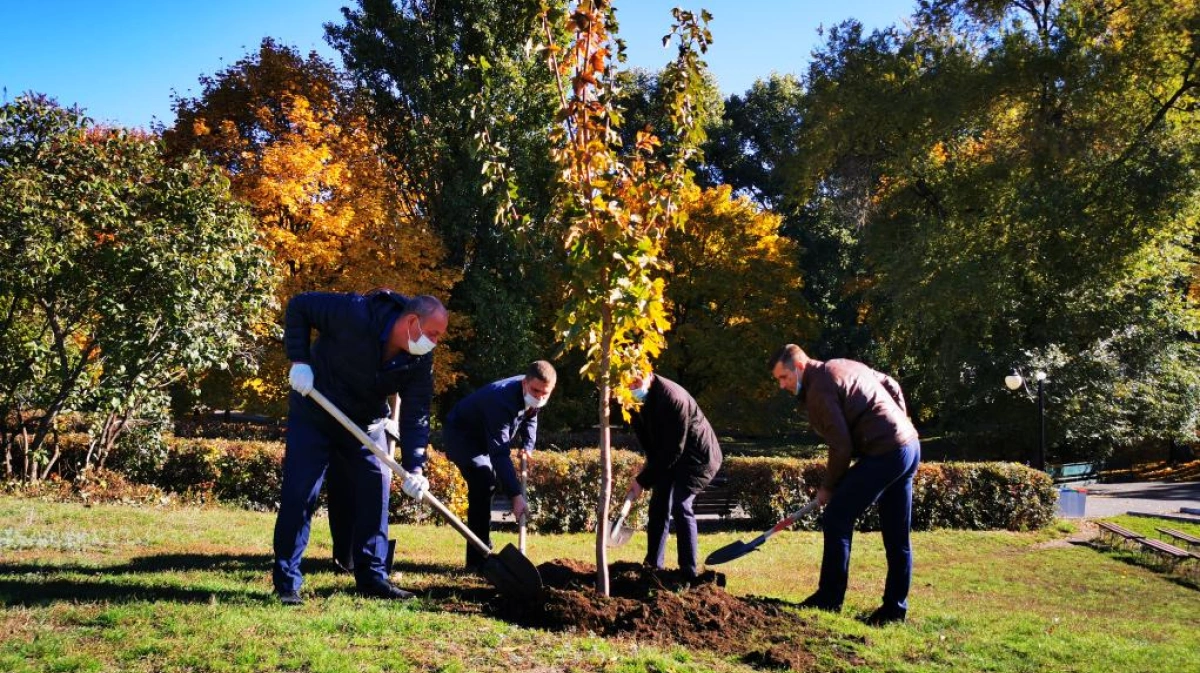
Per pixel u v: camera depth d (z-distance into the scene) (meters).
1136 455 32.34
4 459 11.12
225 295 11.70
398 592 5.41
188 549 7.08
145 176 11.56
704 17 5.87
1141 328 25.70
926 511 14.25
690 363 31.55
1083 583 9.68
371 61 24.67
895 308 27.31
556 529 12.16
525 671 4.04
